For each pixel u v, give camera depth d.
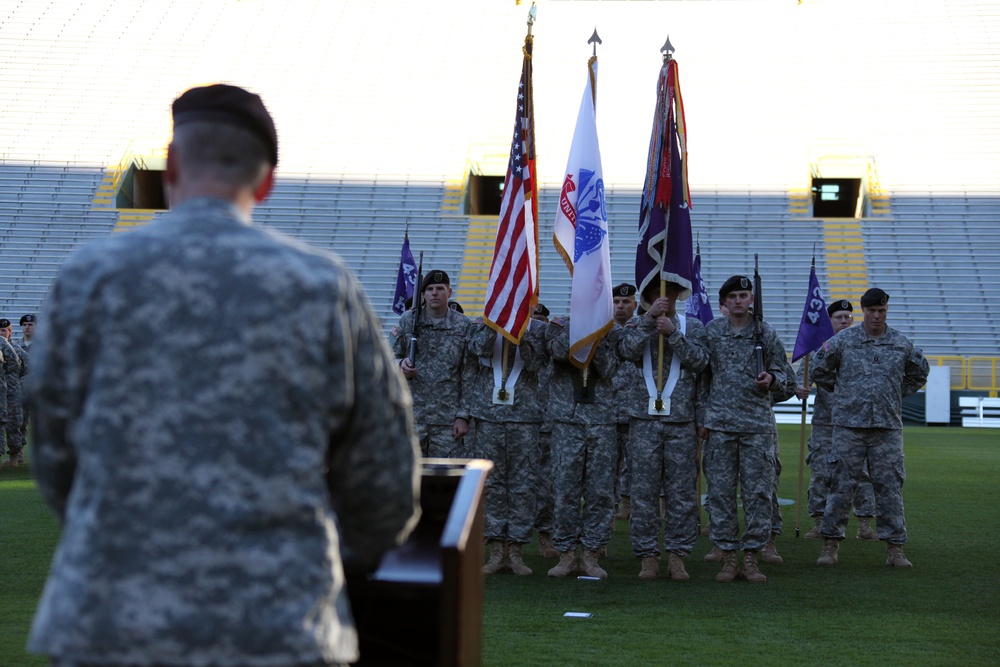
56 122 41.28
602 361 9.41
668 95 9.70
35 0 46.44
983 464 20.11
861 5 45.41
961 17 44.41
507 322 9.43
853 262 36.22
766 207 37.84
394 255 37.12
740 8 45.78
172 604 2.30
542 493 10.79
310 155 40.25
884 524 10.09
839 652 6.68
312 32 45.41
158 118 41.66
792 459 21.34
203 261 2.49
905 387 10.40
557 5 46.38
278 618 2.33
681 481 9.37
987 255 36.28
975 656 6.62
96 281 2.47
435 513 3.60
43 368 2.47
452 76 43.34
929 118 40.38
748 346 9.41
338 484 2.67
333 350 2.50
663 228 9.55
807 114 40.75
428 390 9.97
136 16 45.91
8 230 37.94
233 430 2.39
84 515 2.38
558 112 40.91
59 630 2.32
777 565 10.22
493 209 42.62
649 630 7.23
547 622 7.45
